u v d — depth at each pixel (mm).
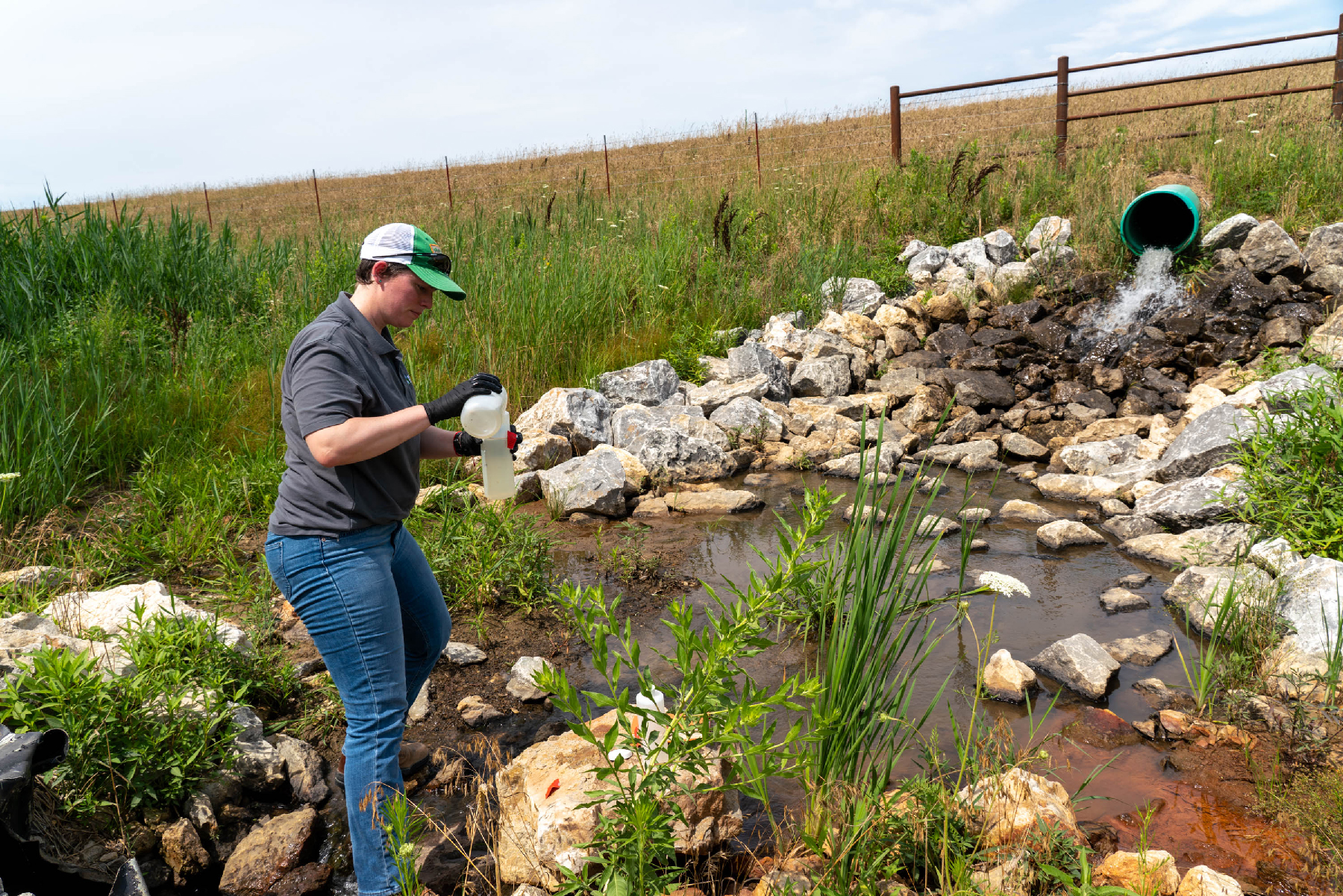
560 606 4742
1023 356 8648
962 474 7113
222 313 9180
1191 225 9180
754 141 21297
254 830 3053
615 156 23812
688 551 5645
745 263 11008
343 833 3131
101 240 9047
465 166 27547
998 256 10281
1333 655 3734
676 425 7469
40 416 5914
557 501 6324
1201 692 3699
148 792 2916
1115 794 3211
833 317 9633
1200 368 8008
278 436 6629
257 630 4203
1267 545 4672
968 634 4445
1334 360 6465
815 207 12211
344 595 2484
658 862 2459
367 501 2514
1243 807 3098
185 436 6672
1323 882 2707
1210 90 16562
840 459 7195
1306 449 5082
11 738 2682
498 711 3875
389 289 2553
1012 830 2689
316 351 2408
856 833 2535
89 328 7605
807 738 2375
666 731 2342
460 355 8094
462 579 4828
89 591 4520
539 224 12797
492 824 3098
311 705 3816
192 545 5211
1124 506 6055
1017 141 13789
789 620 4418
